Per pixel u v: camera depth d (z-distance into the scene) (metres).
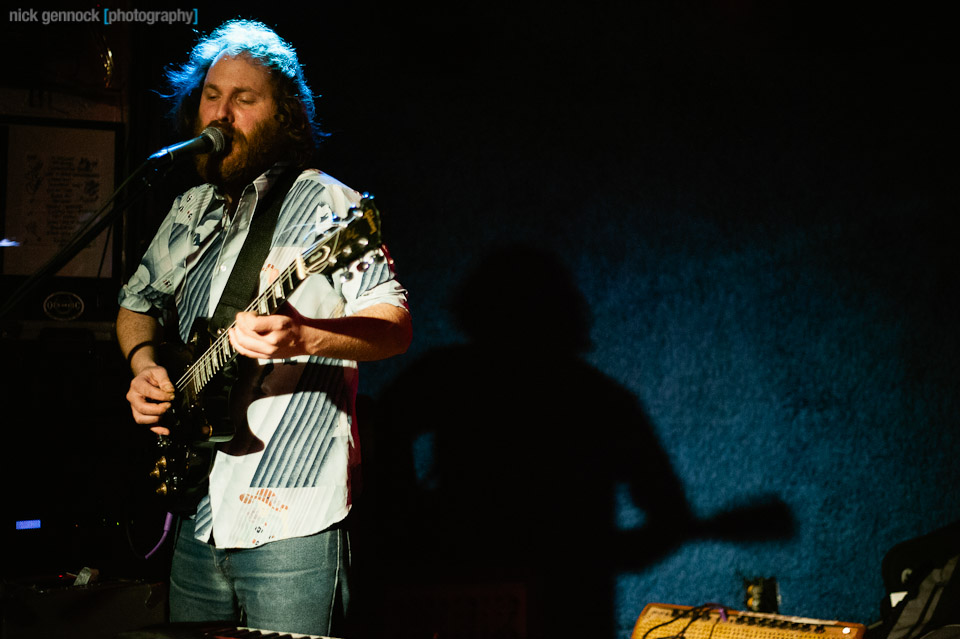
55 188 2.22
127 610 1.61
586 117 2.53
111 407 1.99
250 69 1.52
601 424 2.47
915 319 2.69
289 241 1.42
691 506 2.50
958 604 1.84
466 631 2.13
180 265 1.58
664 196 2.56
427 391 2.38
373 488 2.31
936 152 2.72
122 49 2.31
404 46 2.45
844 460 2.61
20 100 2.21
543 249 2.48
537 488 2.42
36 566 1.84
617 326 2.50
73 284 2.19
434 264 2.42
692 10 2.60
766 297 2.60
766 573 2.52
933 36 2.73
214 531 1.34
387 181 2.41
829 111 2.67
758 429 2.56
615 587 2.43
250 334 1.11
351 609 1.42
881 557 2.59
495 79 2.49
